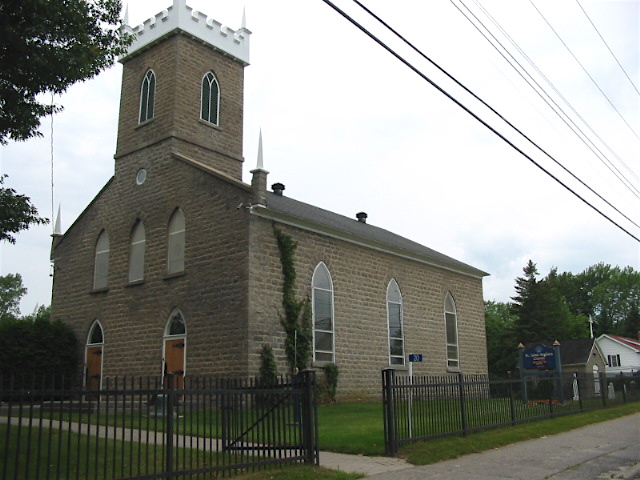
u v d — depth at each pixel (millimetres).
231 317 24953
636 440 17391
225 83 33031
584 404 25844
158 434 15945
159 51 31641
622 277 97000
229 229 25906
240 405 12719
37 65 14039
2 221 15641
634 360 68938
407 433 15219
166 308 27453
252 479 10969
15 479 8656
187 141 30203
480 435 16875
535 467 13141
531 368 29594
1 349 28438
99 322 30500
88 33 15820
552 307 64250
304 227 27969
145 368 27656
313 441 12875
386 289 32812
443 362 36125
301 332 26375
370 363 30672
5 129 15188
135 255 29922
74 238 33000
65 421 18219
